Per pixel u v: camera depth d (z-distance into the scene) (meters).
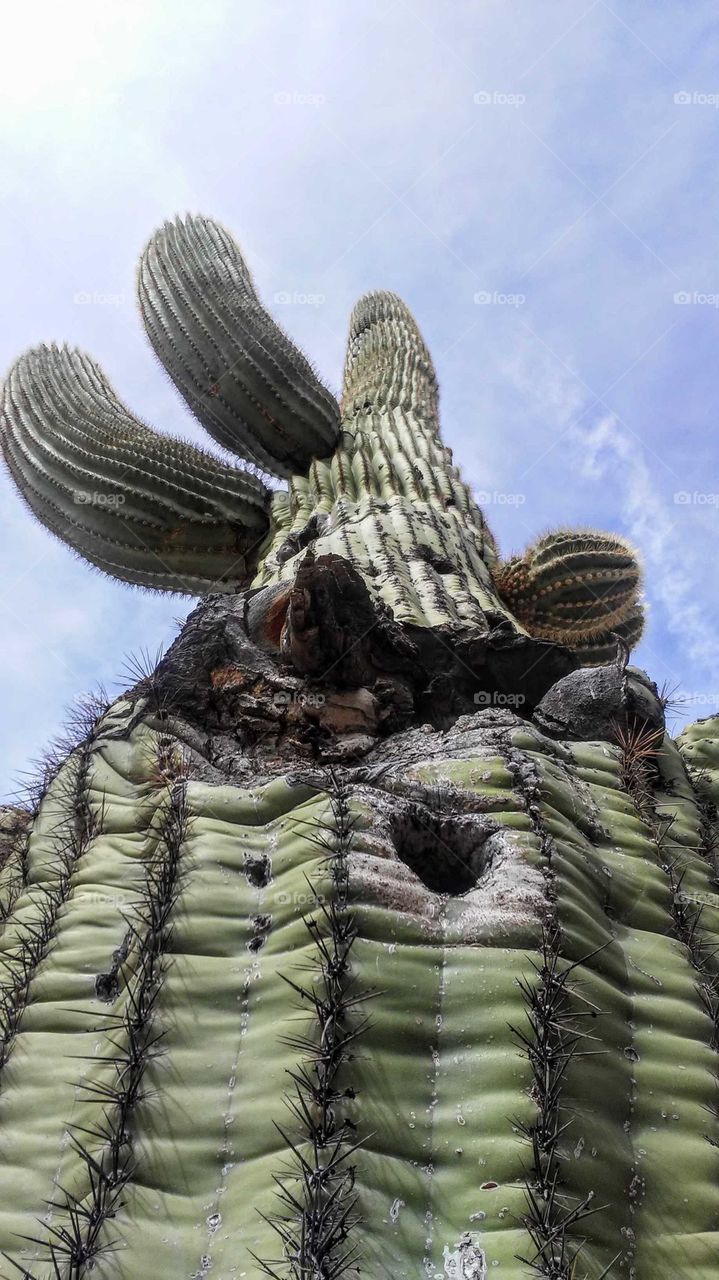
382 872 3.91
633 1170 3.36
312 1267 2.65
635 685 5.94
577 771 5.16
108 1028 3.48
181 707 5.33
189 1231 2.96
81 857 4.36
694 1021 3.93
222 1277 2.83
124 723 5.17
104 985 3.76
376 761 5.12
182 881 3.92
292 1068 3.28
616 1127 3.45
